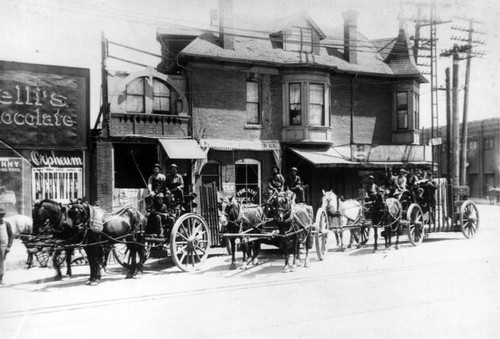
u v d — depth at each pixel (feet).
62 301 29.43
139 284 34.81
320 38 82.43
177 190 42.78
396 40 89.76
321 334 22.88
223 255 50.24
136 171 68.80
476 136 163.73
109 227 36.09
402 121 88.43
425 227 59.98
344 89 84.53
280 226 40.14
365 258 46.55
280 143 77.51
